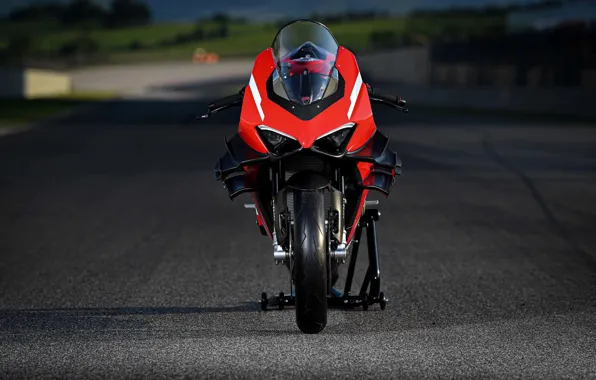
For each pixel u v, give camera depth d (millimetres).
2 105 103312
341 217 13117
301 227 12805
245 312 15547
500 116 81375
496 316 15102
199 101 116875
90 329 14266
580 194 32906
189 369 11664
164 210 30047
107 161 46125
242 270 20062
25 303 16766
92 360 12188
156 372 11547
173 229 26234
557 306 16047
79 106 104375
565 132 62031
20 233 25781
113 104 109188
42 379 11297
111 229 26328
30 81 138625
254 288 18016
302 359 12102
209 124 74750
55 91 156250
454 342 13102
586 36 84438
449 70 116375
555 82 89062
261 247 23141
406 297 16938
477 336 13523
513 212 28859
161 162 45594
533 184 35656
